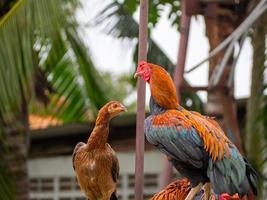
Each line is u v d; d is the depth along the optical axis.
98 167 6.61
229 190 5.89
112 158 6.64
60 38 10.90
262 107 10.97
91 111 13.42
